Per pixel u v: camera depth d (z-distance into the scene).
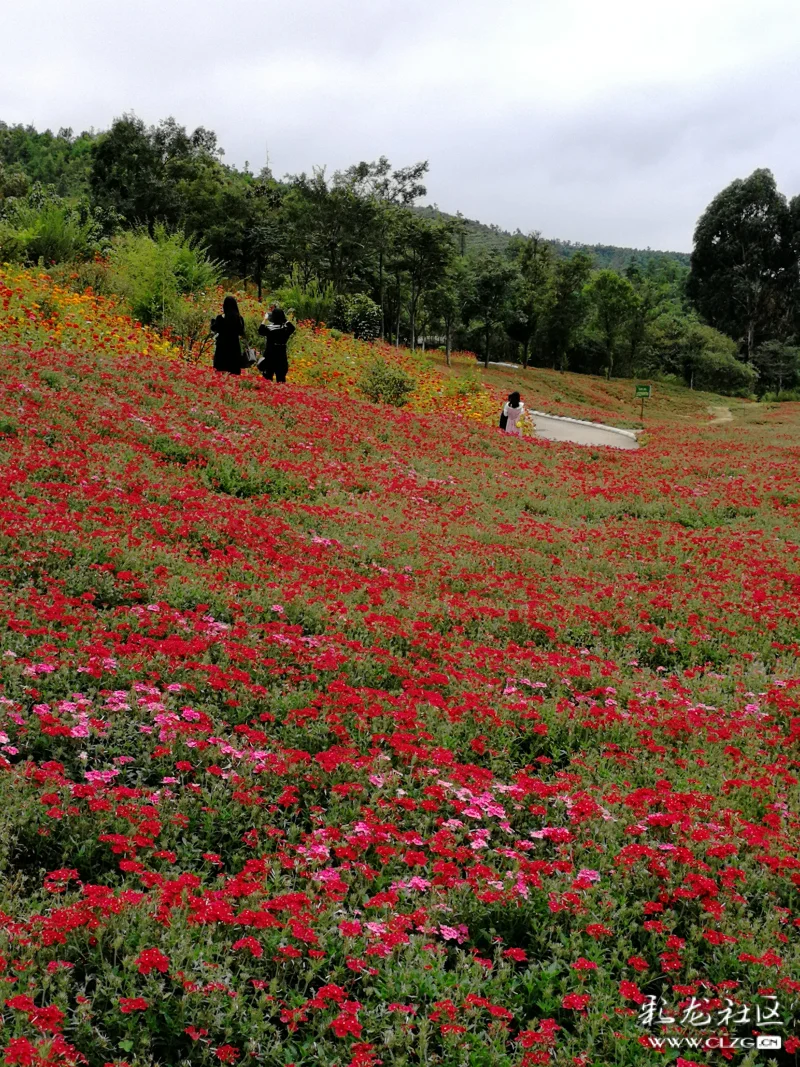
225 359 18.86
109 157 60.72
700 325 95.88
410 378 27.12
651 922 4.55
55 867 4.52
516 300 75.81
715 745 7.02
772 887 5.13
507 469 18.30
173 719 5.72
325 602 8.51
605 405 65.44
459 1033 3.71
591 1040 3.86
